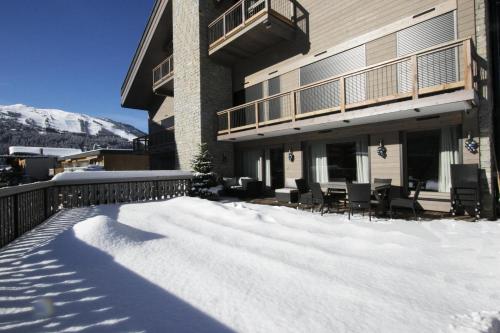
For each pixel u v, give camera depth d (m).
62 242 4.53
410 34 7.84
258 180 12.56
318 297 2.76
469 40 5.71
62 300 2.75
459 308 2.53
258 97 12.56
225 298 2.76
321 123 8.54
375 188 6.71
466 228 5.40
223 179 12.61
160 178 10.98
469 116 6.80
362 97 8.82
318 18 10.19
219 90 13.34
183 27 13.91
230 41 11.48
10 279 3.24
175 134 14.46
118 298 2.78
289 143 11.21
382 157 8.38
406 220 6.29
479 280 3.09
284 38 11.11
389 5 8.30
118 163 15.72
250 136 11.43
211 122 12.98
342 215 7.17
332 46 9.73
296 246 4.39
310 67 10.43
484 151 6.59
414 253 4.00
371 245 4.41
